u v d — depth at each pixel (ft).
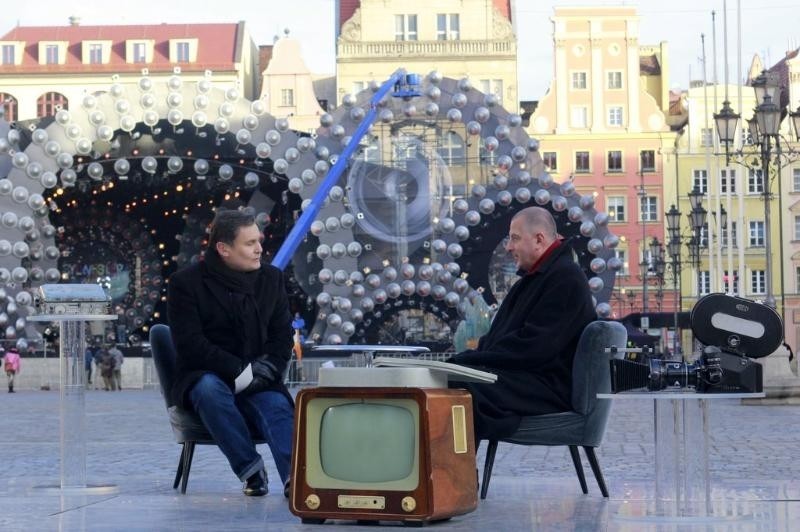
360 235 130.82
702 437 20.71
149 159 133.08
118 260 161.27
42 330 131.34
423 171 130.93
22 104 257.34
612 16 252.21
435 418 19.44
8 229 128.36
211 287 24.90
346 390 19.67
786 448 42.73
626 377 20.45
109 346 134.82
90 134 130.52
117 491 26.22
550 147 252.62
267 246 150.51
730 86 257.75
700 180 254.68
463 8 239.71
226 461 36.83
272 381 25.09
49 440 50.26
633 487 26.32
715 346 20.43
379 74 238.07
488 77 237.86
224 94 131.54
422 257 132.05
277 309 25.40
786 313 255.91
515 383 22.95
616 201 253.03
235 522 20.29
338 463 19.75
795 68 254.27
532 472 33.60
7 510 22.16
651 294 253.44
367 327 132.16
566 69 252.83
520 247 23.70
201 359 24.59
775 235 256.52
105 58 259.80
